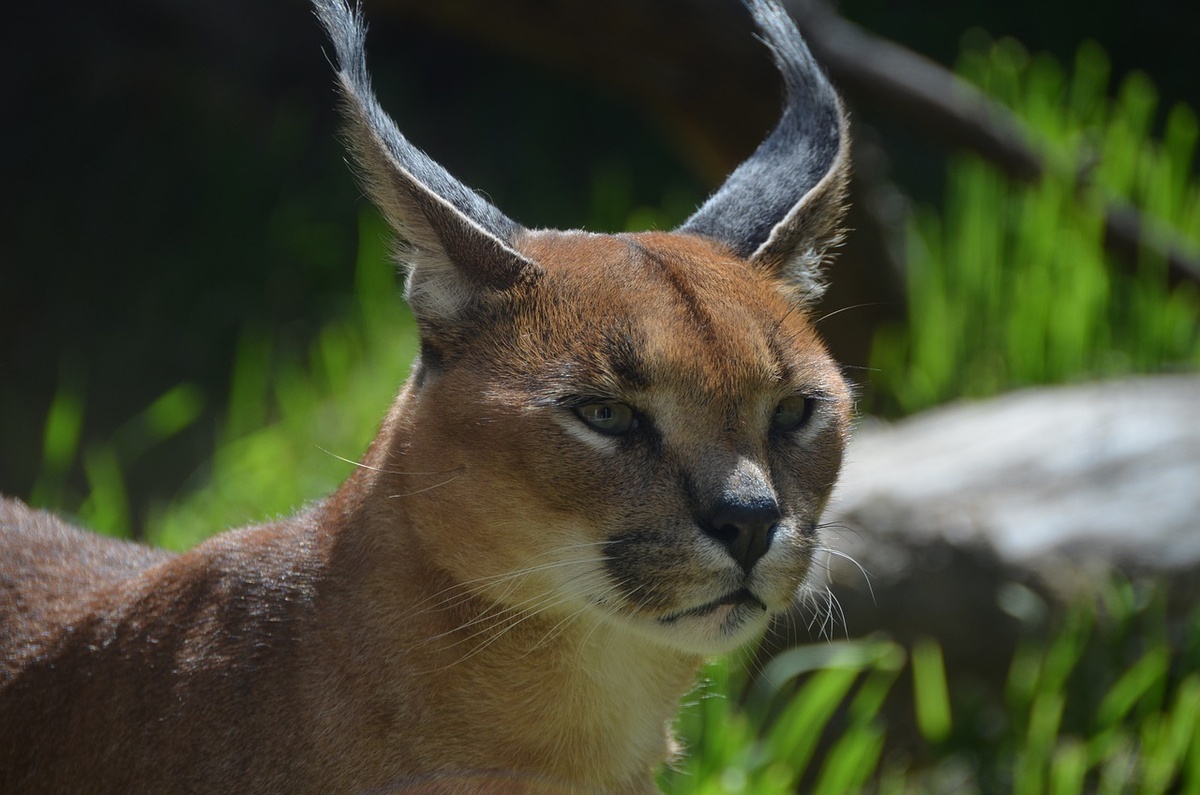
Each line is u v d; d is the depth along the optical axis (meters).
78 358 15.56
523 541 5.39
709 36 12.01
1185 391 11.81
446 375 5.56
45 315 16.19
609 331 5.36
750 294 5.73
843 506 10.39
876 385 14.08
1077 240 14.30
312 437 12.38
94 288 16.67
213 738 5.56
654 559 5.26
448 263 5.59
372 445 6.04
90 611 6.17
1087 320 13.98
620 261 5.66
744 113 12.48
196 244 17.36
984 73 16.89
